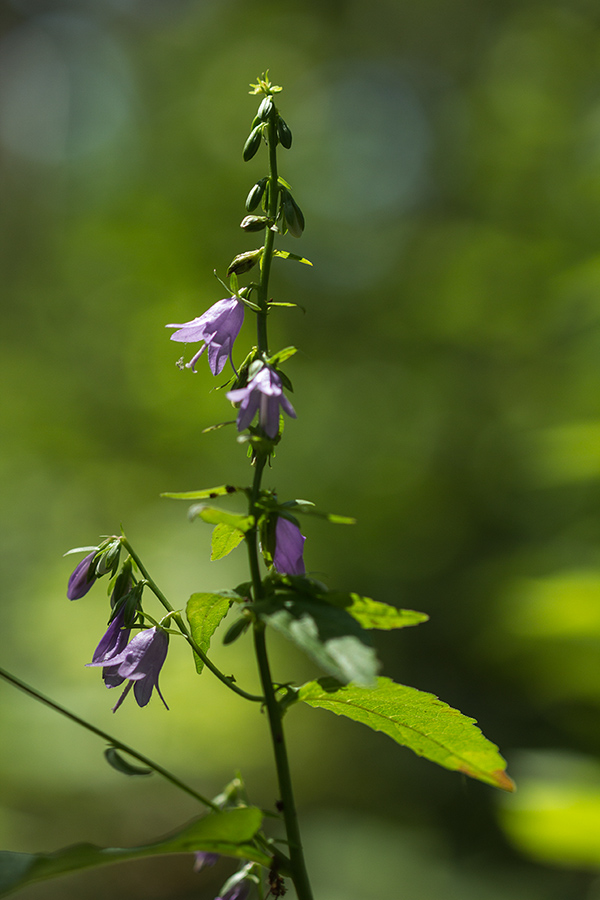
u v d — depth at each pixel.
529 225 10.06
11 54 16.92
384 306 11.82
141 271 10.97
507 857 6.54
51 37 17.03
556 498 8.21
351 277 12.35
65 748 7.34
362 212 13.44
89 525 9.89
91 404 10.57
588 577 4.00
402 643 9.38
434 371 11.01
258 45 14.10
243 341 10.16
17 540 9.72
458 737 1.49
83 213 12.28
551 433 4.42
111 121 14.23
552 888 5.73
